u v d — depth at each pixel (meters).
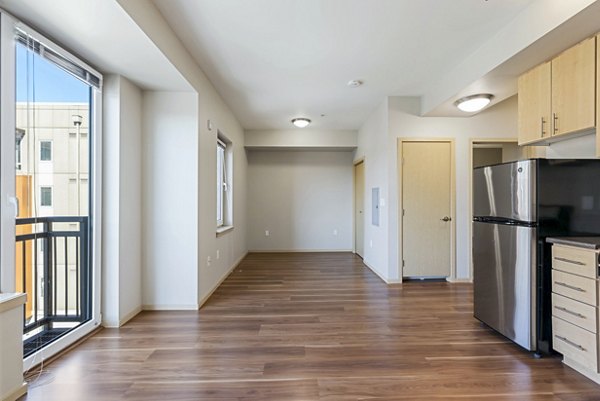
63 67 2.29
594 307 1.91
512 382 1.96
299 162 7.00
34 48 2.02
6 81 1.84
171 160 3.29
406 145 4.36
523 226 2.31
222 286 4.23
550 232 2.26
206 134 3.60
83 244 2.74
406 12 2.32
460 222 4.41
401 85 3.88
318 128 6.19
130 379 1.99
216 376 2.02
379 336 2.64
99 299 2.78
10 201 1.88
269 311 3.25
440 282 4.40
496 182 2.60
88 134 2.73
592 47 2.06
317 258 6.27
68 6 1.80
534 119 2.62
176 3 2.21
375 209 4.95
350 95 4.25
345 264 5.67
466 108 3.58
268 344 2.49
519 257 2.35
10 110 1.88
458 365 2.17
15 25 1.88
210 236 3.82
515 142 4.45
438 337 2.62
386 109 4.34
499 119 4.41
